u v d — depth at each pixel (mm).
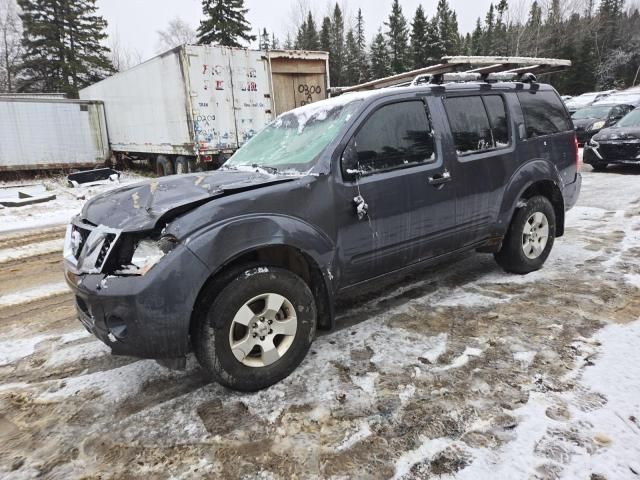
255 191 2662
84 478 2088
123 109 14945
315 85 12516
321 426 2352
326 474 2025
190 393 2740
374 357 3012
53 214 9711
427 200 3406
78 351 3385
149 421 2482
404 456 2104
